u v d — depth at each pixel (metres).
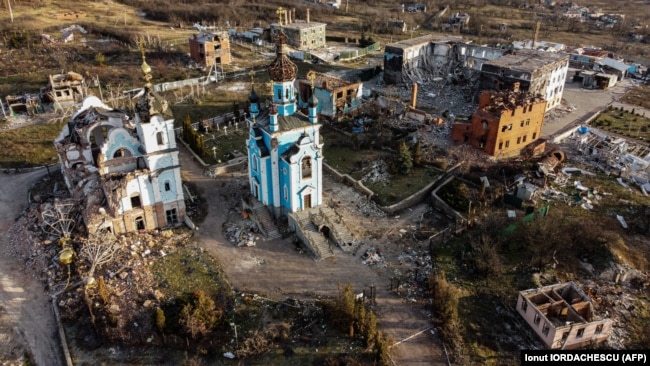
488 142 71.69
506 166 67.88
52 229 53.44
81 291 46.47
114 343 41.72
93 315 43.16
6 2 153.38
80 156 57.97
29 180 66.69
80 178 57.91
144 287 47.38
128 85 101.06
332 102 84.56
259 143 54.09
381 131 77.62
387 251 53.56
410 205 61.84
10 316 44.97
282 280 49.19
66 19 148.62
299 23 141.50
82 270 48.78
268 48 133.62
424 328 43.81
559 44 138.75
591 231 53.47
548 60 93.62
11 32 129.25
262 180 55.38
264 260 51.91
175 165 54.25
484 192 62.06
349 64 124.88
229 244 54.28
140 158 53.62
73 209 54.47
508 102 72.38
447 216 59.84
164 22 160.62
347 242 54.28
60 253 50.00
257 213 56.72
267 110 56.06
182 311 42.53
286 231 56.16
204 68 113.50
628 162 71.06
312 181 55.75
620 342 42.81
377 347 39.75
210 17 163.38
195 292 44.91
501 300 46.94
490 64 91.69
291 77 52.38
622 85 112.19
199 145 71.81
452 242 54.94
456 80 108.06
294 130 53.50
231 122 84.81
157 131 51.69
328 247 53.31
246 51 130.12
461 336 42.78
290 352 41.09
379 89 106.94
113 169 52.56
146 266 50.22
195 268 50.34
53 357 41.06
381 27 165.38
